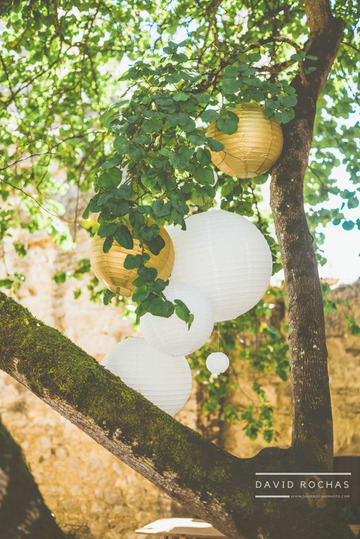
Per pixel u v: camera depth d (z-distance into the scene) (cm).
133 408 167
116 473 641
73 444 660
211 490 162
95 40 414
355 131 398
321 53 248
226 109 189
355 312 593
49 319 688
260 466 174
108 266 174
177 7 413
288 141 224
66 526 643
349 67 394
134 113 195
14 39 418
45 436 668
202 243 180
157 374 184
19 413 679
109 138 432
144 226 166
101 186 173
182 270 182
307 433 190
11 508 444
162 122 187
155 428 166
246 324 487
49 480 658
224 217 186
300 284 208
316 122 404
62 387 166
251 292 184
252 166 198
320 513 167
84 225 454
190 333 174
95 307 679
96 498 642
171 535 459
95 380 169
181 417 624
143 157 176
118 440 163
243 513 162
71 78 444
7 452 463
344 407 582
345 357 591
